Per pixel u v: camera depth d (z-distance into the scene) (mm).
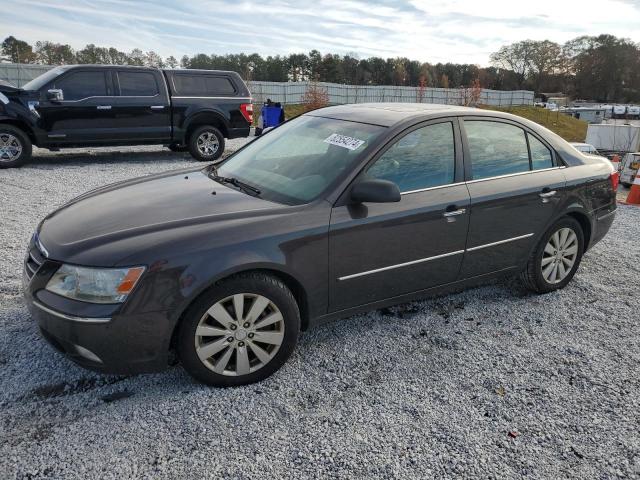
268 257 2742
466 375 3066
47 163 10039
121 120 9938
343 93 60469
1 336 3268
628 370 3197
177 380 2908
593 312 4000
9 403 2646
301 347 3314
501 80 111562
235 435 2479
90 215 2992
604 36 107312
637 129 17922
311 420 2607
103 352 2512
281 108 15984
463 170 3559
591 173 4324
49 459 2283
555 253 4215
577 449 2482
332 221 2963
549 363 3238
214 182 3543
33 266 2770
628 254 5535
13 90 8984
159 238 2615
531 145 4027
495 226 3689
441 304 4035
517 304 4090
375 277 3221
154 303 2520
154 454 2338
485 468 2330
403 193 3260
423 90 68312
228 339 2766
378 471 2281
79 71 9539
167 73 10438
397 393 2859
